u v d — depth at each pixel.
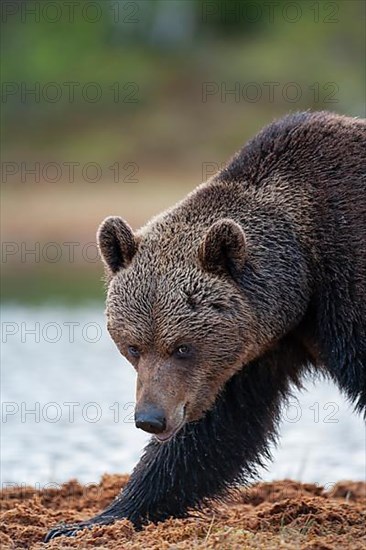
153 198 44.72
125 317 10.48
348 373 10.90
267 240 10.85
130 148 53.31
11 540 10.98
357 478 15.70
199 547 9.80
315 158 11.29
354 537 10.64
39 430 18.03
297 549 9.70
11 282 35.53
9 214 43.12
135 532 11.23
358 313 10.80
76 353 24.98
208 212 11.03
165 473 11.62
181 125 54.69
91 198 45.06
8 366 23.42
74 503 13.60
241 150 11.70
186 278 10.47
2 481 15.15
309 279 10.94
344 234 10.91
